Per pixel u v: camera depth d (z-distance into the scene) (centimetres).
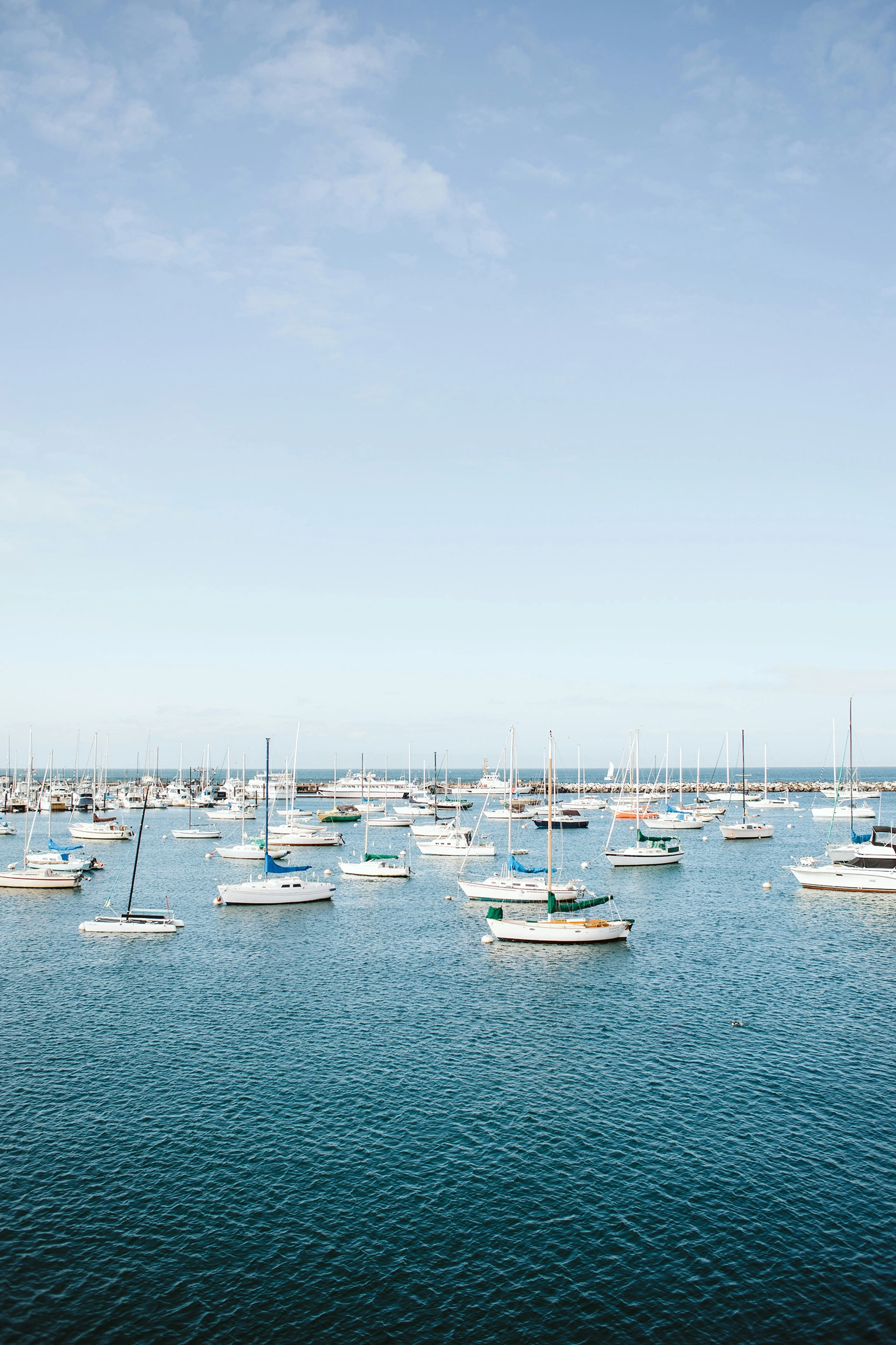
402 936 6956
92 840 14425
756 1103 3675
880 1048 4325
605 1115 3569
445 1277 2527
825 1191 2973
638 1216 2828
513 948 6519
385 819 17338
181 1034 4528
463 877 10162
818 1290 2467
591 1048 4331
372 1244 2678
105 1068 4047
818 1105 3650
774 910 8144
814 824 18038
